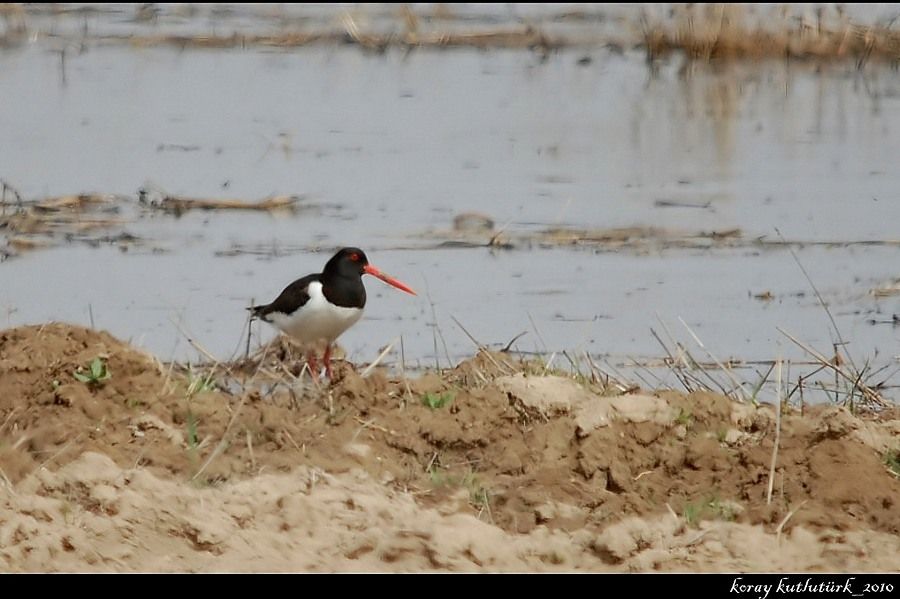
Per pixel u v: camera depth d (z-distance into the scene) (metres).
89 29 32.59
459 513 9.76
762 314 15.62
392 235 18.58
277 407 10.93
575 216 19.50
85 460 9.93
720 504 9.89
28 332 11.42
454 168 22.09
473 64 30.27
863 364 13.92
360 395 11.16
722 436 10.74
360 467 10.28
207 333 14.73
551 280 16.88
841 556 9.30
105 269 17.06
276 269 17.09
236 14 34.25
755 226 19.09
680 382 13.29
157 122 24.81
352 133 24.34
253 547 9.16
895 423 11.20
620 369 13.66
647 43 30.34
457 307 15.88
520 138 24.11
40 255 17.64
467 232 18.72
